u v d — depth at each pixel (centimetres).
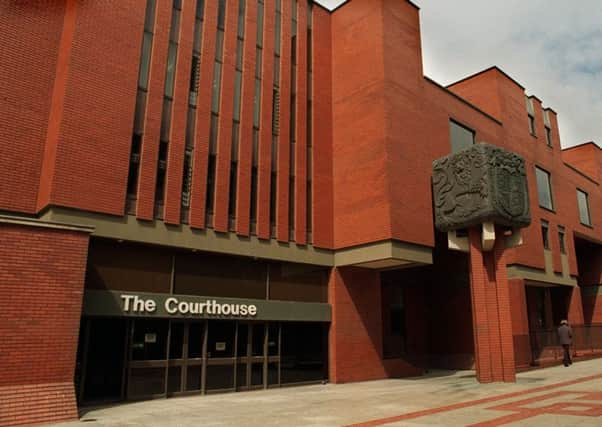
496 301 1812
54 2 1523
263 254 1744
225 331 1623
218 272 1642
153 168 1499
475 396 1418
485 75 2872
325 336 1917
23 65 1428
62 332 1109
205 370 1541
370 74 1986
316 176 1991
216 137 1695
